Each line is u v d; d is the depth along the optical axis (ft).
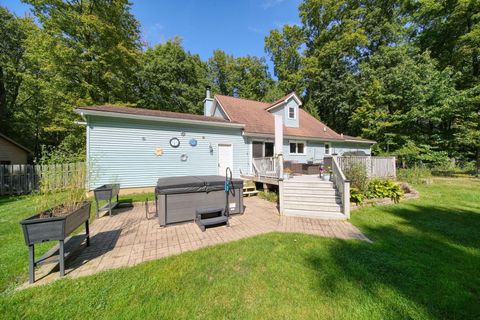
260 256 10.82
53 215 10.29
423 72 48.62
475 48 47.93
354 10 71.87
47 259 9.09
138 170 27.63
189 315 6.86
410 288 8.20
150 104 71.56
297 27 82.33
